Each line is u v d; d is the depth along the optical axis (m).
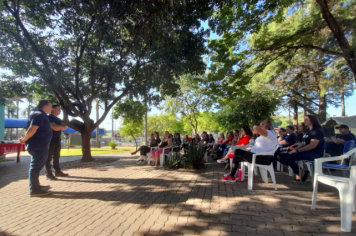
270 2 7.76
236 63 9.49
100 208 3.58
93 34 8.22
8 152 9.12
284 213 3.23
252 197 4.00
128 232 2.72
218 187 4.75
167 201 3.86
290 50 10.02
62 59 8.43
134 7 7.23
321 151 4.79
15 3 7.35
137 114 13.32
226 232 2.67
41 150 4.32
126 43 8.67
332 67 11.85
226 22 8.17
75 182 5.50
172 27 7.79
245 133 6.46
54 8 7.25
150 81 9.47
